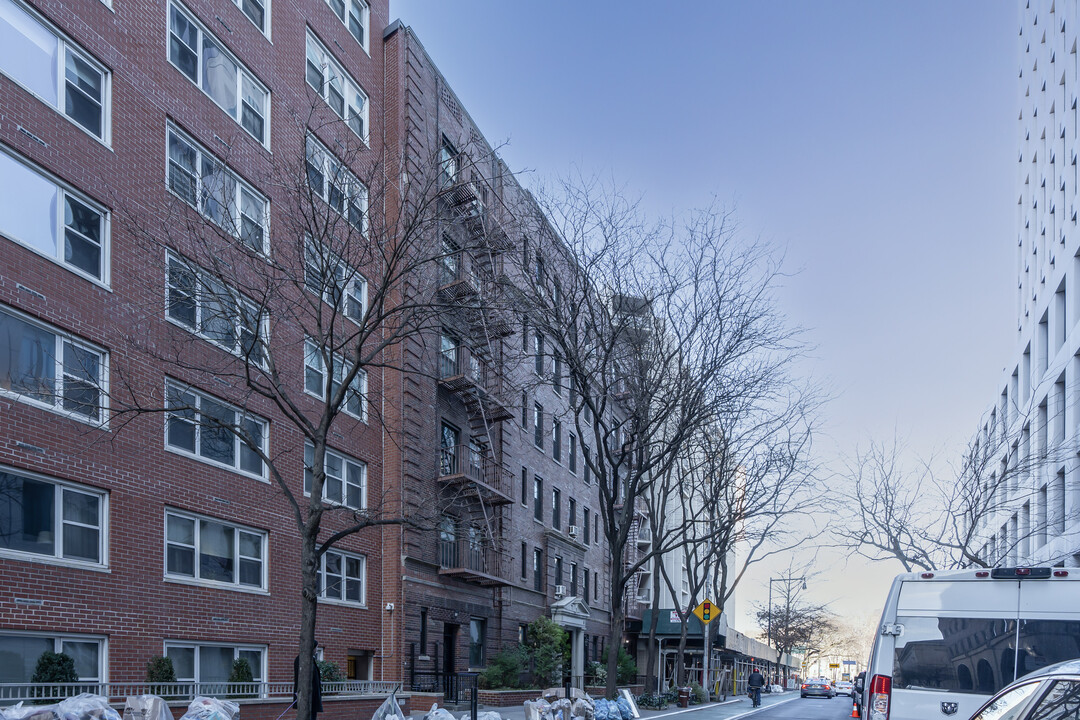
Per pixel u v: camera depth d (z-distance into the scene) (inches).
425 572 1008.2
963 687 364.2
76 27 643.5
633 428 913.5
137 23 703.1
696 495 1961.1
